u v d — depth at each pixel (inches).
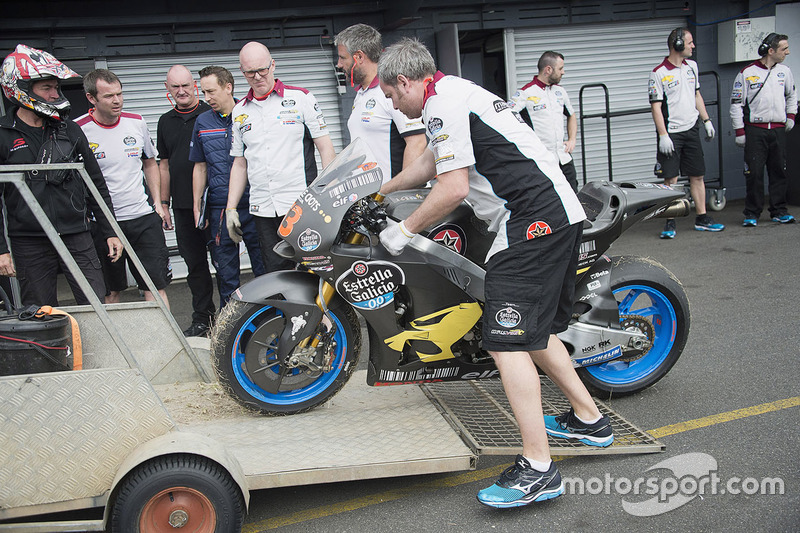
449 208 116.7
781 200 329.7
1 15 280.1
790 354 175.2
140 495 99.3
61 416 100.0
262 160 191.5
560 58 289.0
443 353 136.7
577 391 129.1
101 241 209.3
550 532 110.9
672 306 152.9
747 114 320.8
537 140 119.2
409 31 341.7
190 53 312.2
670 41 311.4
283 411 139.3
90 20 290.4
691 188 328.8
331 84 335.3
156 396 103.3
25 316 123.0
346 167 130.5
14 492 99.8
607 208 146.0
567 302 126.7
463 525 114.4
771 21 375.9
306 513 121.0
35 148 159.2
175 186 217.6
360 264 129.6
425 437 127.0
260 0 312.3
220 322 135.8
